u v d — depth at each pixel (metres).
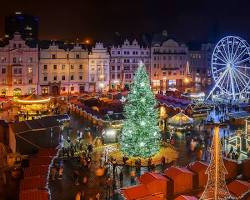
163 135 62.03
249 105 85.00
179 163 47.84
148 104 48.72
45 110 80.31
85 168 46.19
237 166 42.16
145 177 36.28
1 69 106.12
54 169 42.84
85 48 118.81
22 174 42.41
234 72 83.12
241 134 53.72
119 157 50.22
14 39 106.62
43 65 111.38
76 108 81.94
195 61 136.88
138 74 48.78
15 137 47.75
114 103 83.31
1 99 93.19
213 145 29.56
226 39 82.62
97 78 119.56
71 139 59.44
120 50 123.75
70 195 38.34
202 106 82.25
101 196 38.12
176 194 36.62
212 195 30.02
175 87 130.62
